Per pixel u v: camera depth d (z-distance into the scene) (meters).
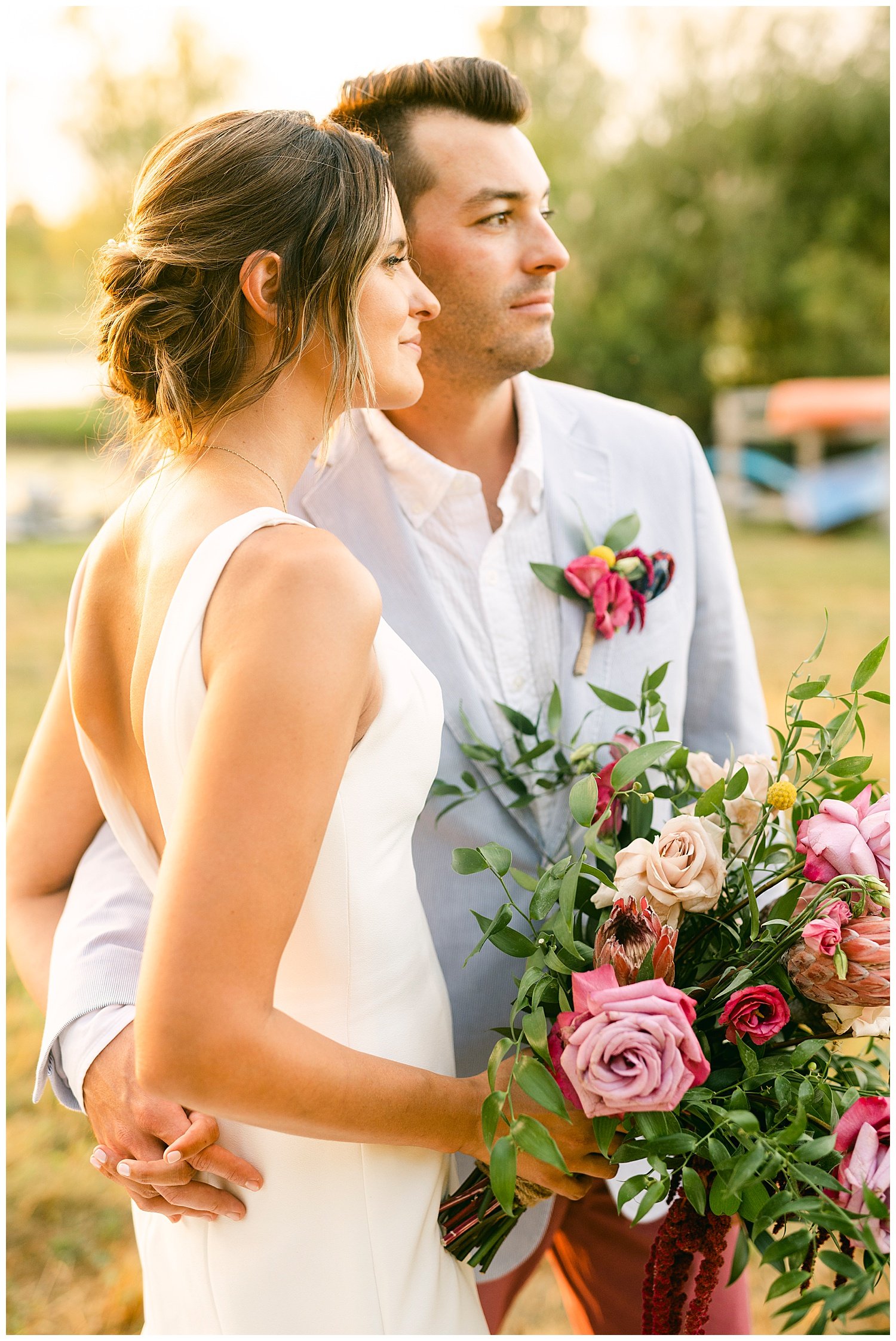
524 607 1.44
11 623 5.70
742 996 0.94
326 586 0.82
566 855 1.37
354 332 0.98
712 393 11.41
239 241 0.95
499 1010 1.33
